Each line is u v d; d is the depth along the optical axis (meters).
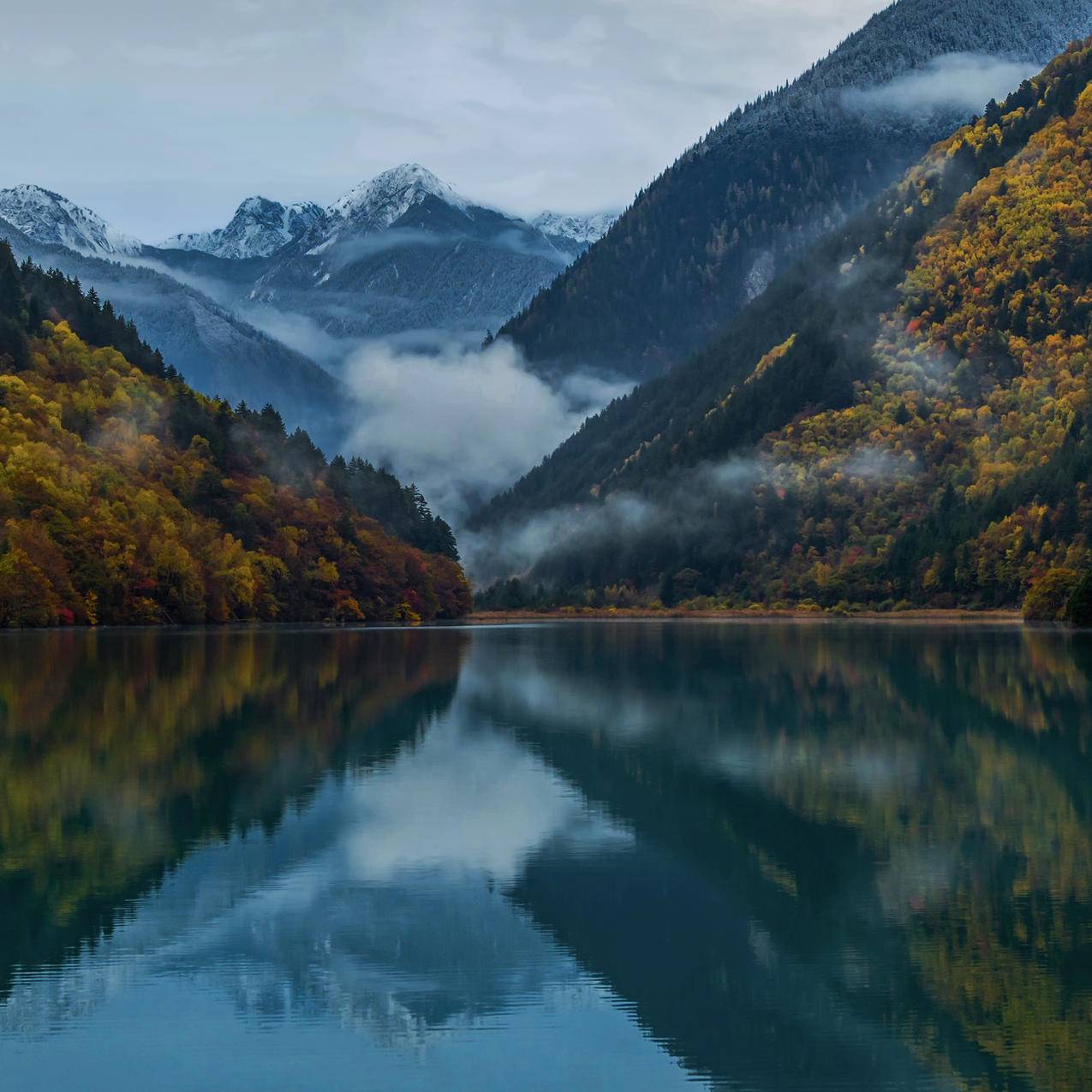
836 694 105.88
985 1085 33.19
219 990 39.00
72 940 42.72
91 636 192.25
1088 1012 37.25
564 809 60.62
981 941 42.47
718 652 161.00
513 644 185.75
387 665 137.00
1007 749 76.75
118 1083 33.28
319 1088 33.03
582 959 41.31
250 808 60.59
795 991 38.78
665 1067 34.06
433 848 53.75
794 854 52.81
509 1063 34.59
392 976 39.94
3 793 63.50
